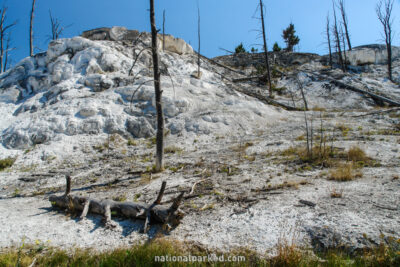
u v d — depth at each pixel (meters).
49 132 15.16
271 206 6.16
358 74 28.73
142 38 26.50
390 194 6.05
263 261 4.36
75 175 11.07
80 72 20.78
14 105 19.64
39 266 4.78
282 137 13.74
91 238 5.77
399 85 25.33
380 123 15.01
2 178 11.43
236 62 34.50
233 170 9.39
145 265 4.51
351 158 9.19
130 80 19.73
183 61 25.64
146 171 10.55
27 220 6.86
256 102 19.77
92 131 15.48
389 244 4.35
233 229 5.43
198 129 15.66
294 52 35.62
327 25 31.17
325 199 6.18
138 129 15.86
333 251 4.48
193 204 6.85
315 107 21.59
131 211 6.29
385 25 27.86
